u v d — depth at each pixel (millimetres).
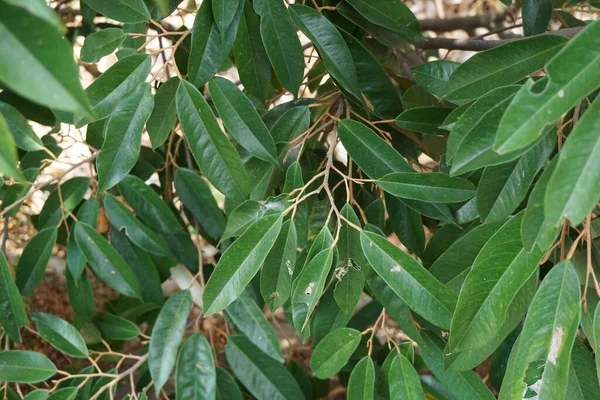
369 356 932
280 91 1099
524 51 814
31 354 1034
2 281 1005
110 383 1060
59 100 584
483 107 794
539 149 802
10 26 577
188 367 1050
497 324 783
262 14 881
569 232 868
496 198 825
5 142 606
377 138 899
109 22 1262
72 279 1116
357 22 943
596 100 673
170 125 899
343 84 893
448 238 953
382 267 843
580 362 828
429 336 925
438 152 1019
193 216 1128
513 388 763
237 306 1066
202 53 870
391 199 985
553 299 762
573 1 1129
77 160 1530
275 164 899
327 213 933
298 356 1689
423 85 938
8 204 1065
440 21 1447
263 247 834
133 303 1248
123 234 1138
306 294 828
